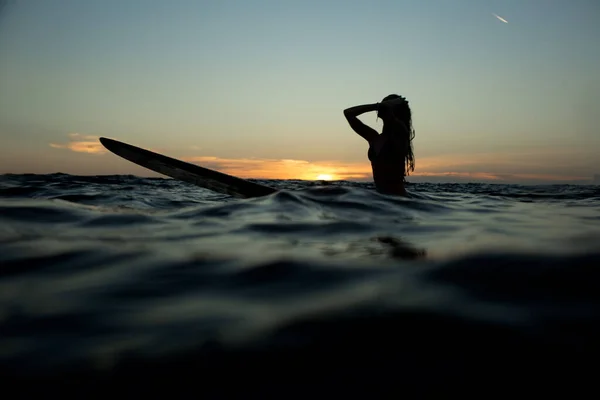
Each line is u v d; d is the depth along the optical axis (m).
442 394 0.67
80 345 0.82
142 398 0.66
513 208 3.63
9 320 0.93
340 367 0.74
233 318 0.95
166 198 5.21
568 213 3.23
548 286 1.13
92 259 1.45
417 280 1.21
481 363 0.75
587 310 0.96
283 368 0.74
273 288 1.15
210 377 0.71
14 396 0.66
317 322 0.92
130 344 0.82
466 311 0.97
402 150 3.85
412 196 4.08
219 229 2.04
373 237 1.92
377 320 0.92
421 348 0.80
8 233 1.83
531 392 0.67
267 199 2.93
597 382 0.69
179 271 1.32
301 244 1.74
